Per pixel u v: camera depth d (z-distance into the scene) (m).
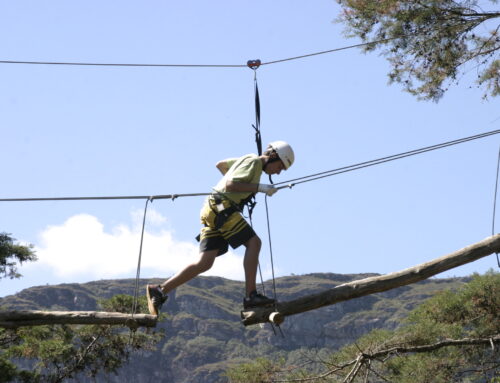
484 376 23.16
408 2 17.58
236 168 10.29
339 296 10.68
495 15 17.42
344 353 22.12
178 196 10.62
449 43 17.48
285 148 10.50
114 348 32.19
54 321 10.81
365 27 17.92
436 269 10.87
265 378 21.78
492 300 25.06
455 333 23.66
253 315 10.38
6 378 29.77
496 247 10.93
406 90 18.16
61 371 31.03
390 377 22.30
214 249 10.45
